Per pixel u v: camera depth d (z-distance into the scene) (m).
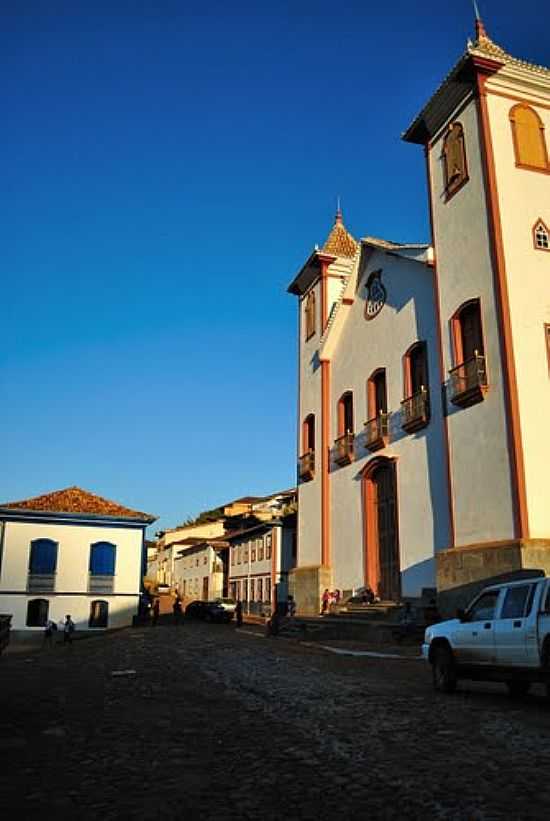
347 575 28.41
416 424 23.42
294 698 10.62
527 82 21.16
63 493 39.53
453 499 20.22
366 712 9.24
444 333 21.38
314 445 32.75
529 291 19.31
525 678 9.53
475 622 10.63
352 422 29.81
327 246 35.16
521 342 18.72
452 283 21.23
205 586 59.78
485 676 10.30
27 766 6.68
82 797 5.71
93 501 39.19
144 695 11.39
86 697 11.23
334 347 31.91
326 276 34.03
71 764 6.75
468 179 20.98
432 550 22.06
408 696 10.69
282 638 25.11
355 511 28.11
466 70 20.88
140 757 7.00
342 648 19.86
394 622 21.23
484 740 7.40
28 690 12.23
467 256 20.64
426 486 22.81
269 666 15.46
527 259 19.61
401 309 25.80
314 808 5.36
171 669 15.50
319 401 32.59
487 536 18.55
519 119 21.00
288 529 43.16
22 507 37.09
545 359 18.84
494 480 18.47
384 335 27.02
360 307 29.48
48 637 33.97
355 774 6.22
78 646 28.31
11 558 36.59
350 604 26.30
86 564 37.56
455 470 20.25
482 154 20.39
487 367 19.17
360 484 27.83
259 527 45.16
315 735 7.86
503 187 20.03
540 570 16.95
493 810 5.22
